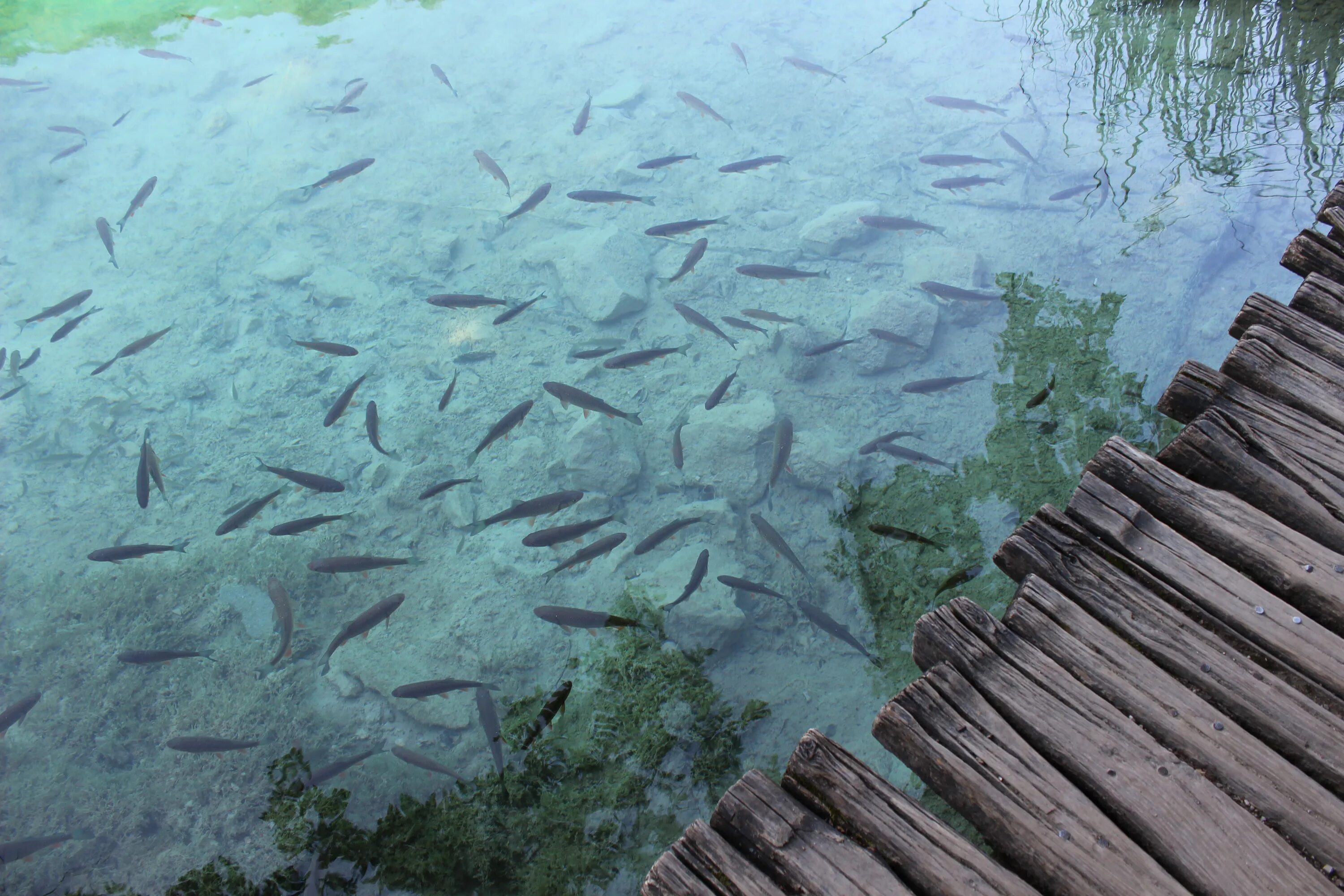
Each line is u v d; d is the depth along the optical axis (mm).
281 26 11406
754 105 8656
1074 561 2188
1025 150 6777
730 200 7391
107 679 4270
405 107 9359
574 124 7750
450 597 4473
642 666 3916
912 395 5238
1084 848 1651
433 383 5898
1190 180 6352
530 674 4027
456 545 4762
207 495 5289
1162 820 1682
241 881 3381
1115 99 7531
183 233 7859
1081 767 1778
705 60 9547
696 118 8555
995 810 1730
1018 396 5047
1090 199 6465
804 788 1812
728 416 5051
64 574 4855
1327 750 1786
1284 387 2785
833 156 7754
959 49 8930
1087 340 5297
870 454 4785
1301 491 2359
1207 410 2529
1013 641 2004
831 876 1656
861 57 9188
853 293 6184
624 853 3240
